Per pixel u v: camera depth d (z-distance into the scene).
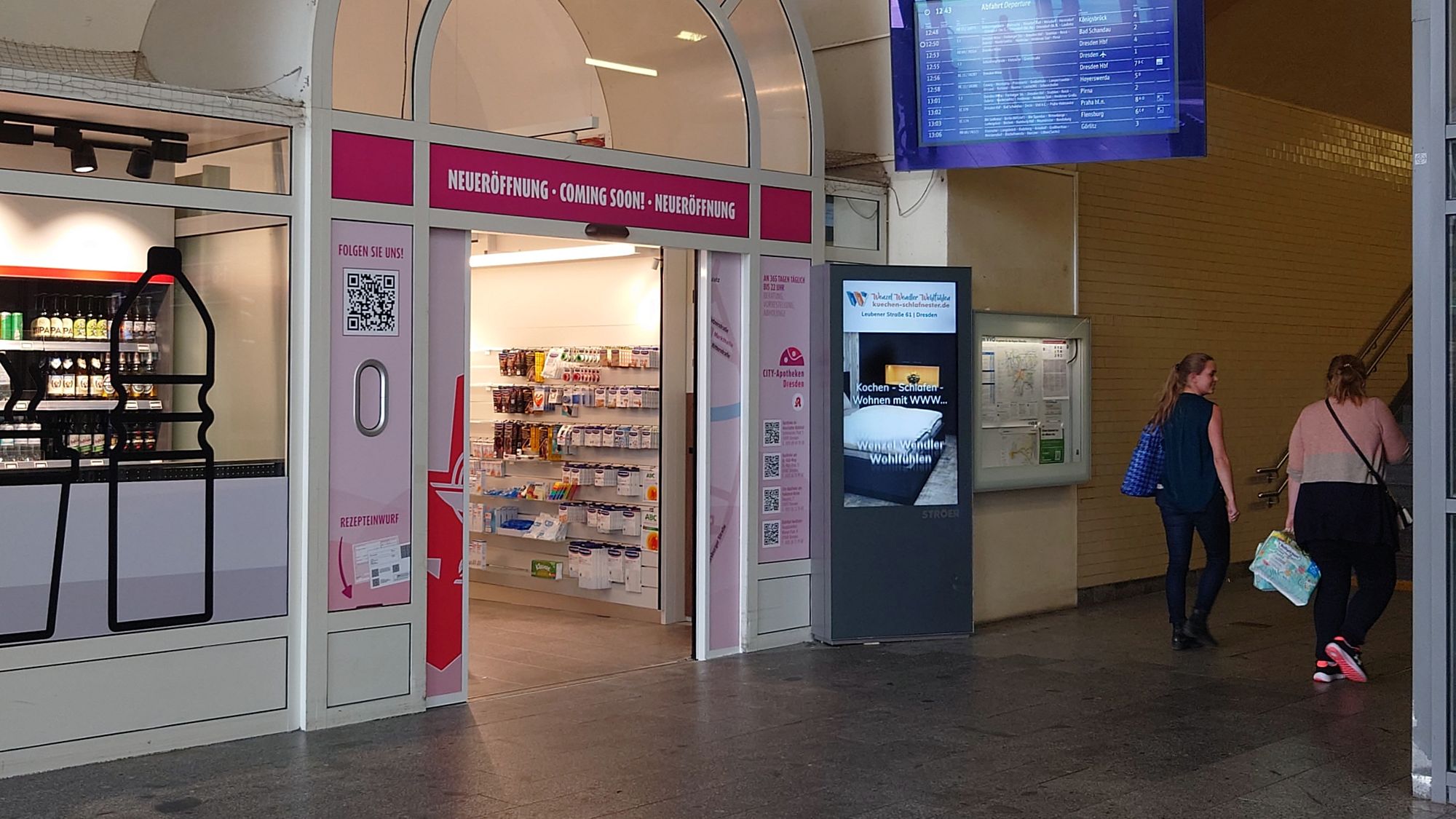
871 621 8.79
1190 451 8.56
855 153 9.72
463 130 7.02
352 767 5.94
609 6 8.80
